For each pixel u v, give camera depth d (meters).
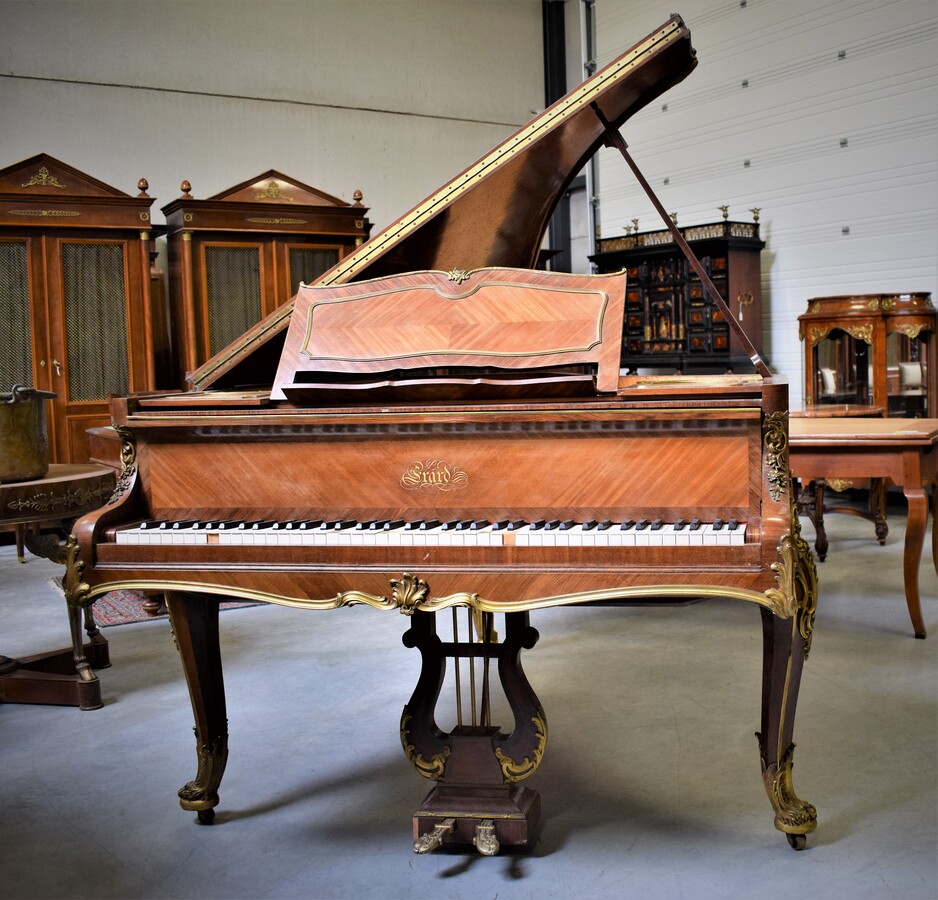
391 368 2.47
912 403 7.81
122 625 5.02
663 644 4.33
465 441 2.37
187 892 2.31
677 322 9.53
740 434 2.22
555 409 2.28
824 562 5.84
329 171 10.60
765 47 9.41
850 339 7.98
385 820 2.68
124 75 9.33
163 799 2.87
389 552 2.24
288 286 8.52
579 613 4.94
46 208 7.58
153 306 8.45
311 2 10.35
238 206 8.22
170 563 2.34
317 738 3.33
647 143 10.71
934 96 8.16
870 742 3.12
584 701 3.60
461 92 11.46
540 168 2.84
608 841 2.50
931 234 8.30
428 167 11.27
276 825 2.67
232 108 9.94
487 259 3.32
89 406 7.86
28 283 7.61
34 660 3.97
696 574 2.10
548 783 2.88
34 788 2.98
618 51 11.13
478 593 2.21
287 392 2.45
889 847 2.43
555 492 2.32
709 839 2.50
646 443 2.27
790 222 9.37
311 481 2.45
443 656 2.51
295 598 2.29
